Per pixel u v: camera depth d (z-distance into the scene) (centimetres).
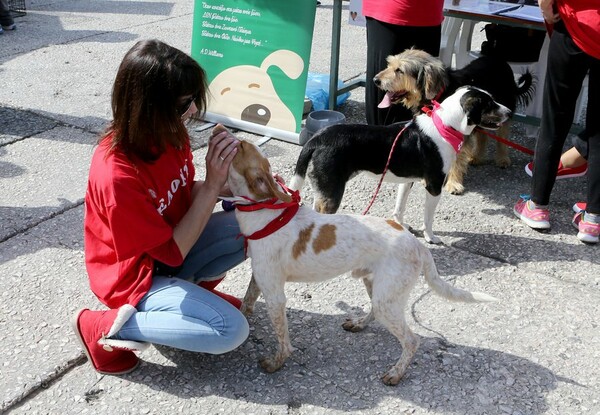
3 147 493
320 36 850
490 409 259
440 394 267
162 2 1007
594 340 302
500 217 420
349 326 304
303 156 361
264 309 320
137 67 218
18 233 379
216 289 336
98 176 234
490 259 370
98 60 706
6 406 255
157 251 249
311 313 318
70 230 385
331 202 357
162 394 264
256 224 258
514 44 516
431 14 428
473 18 472
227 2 521
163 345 277
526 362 287
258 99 530
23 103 579
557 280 349
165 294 254
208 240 288
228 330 251
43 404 258
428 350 293
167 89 220
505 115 348
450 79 432
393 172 364
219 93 546
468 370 281
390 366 283
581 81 362
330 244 258
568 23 347
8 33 803
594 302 331
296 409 258
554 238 394
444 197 448
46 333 297
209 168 252
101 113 561
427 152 354
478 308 325
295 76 509
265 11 507
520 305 327
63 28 835
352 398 265
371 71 462
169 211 262
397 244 258
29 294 325
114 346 252
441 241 388
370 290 298
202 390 267
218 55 538
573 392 270
